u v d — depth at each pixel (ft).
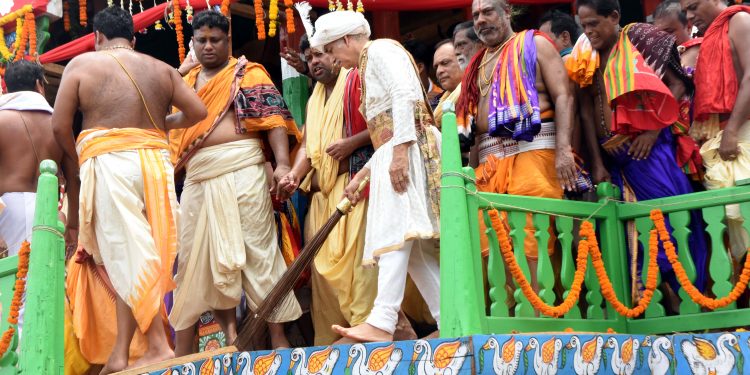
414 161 21.77
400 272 21.09
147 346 23.06
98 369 26.81
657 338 21.06
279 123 27.04
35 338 22.18
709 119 24.29
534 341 19.07
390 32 37.52
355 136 26.03
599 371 20.15
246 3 45.91
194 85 27.91
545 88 23.61
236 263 25.53
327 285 26.43
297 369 19.94
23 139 27.58
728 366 19.75
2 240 27.35
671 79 24.39
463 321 19.03
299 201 29.96
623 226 23.56
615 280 23.03
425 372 18.45
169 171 24.11
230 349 21.66
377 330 20.59
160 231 23.49
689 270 22.33
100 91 23.93
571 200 22.86
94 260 24.81
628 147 23.90
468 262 19.44
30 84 28.99
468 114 24.53
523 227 21.43
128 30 25.20
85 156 23.66
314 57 27.30
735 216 22.27
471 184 20.24
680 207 22.57
